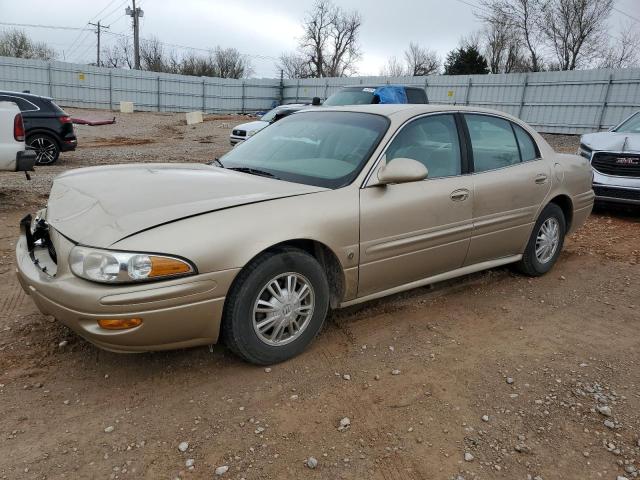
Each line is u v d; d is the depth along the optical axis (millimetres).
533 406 2916
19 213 6793
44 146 11945
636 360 3473
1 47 57938
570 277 5094
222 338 3049
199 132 24141
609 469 2453
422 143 3867
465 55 47688
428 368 3273
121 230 2654
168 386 2973
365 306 4141
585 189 5281
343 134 3830
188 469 2359
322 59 64250
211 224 2791
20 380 2980
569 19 38094
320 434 2623
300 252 3129
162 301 2625
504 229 4410
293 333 3227
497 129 4516
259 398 2889
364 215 3367
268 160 3869
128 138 21016
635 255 5895
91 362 3188
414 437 2627
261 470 2367
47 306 2826
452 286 4676
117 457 2420
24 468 2332
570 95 24250
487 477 2379
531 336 3781
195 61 62844
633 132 8234
